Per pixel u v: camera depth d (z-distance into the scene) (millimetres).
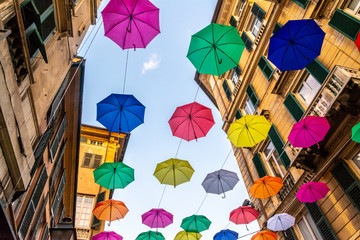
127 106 6562
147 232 9148
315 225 8430
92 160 20797
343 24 7777
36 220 8797
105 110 6539
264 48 12641
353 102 6926
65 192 14234
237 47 5664
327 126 6809
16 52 5059
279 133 10812
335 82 7289
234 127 7473
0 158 4668
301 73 9758
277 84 10859
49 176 10234
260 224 11703
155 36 5777
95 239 8891
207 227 9234
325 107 7672
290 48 5676
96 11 10156
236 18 16172
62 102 11531
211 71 5910
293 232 9492
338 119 7531
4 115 4578
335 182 7945
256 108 12875
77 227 16266
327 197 8211
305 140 7188
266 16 12508
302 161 8609
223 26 5629
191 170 8398
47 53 6895
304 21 5473
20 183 5332
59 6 6766
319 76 8617
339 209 7688
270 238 8523
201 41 5754
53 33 6977
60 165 12594
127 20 5531
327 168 8242
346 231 7301
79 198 17969
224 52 5723
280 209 10258
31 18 5570
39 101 6887
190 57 5891
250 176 13375
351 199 7191
